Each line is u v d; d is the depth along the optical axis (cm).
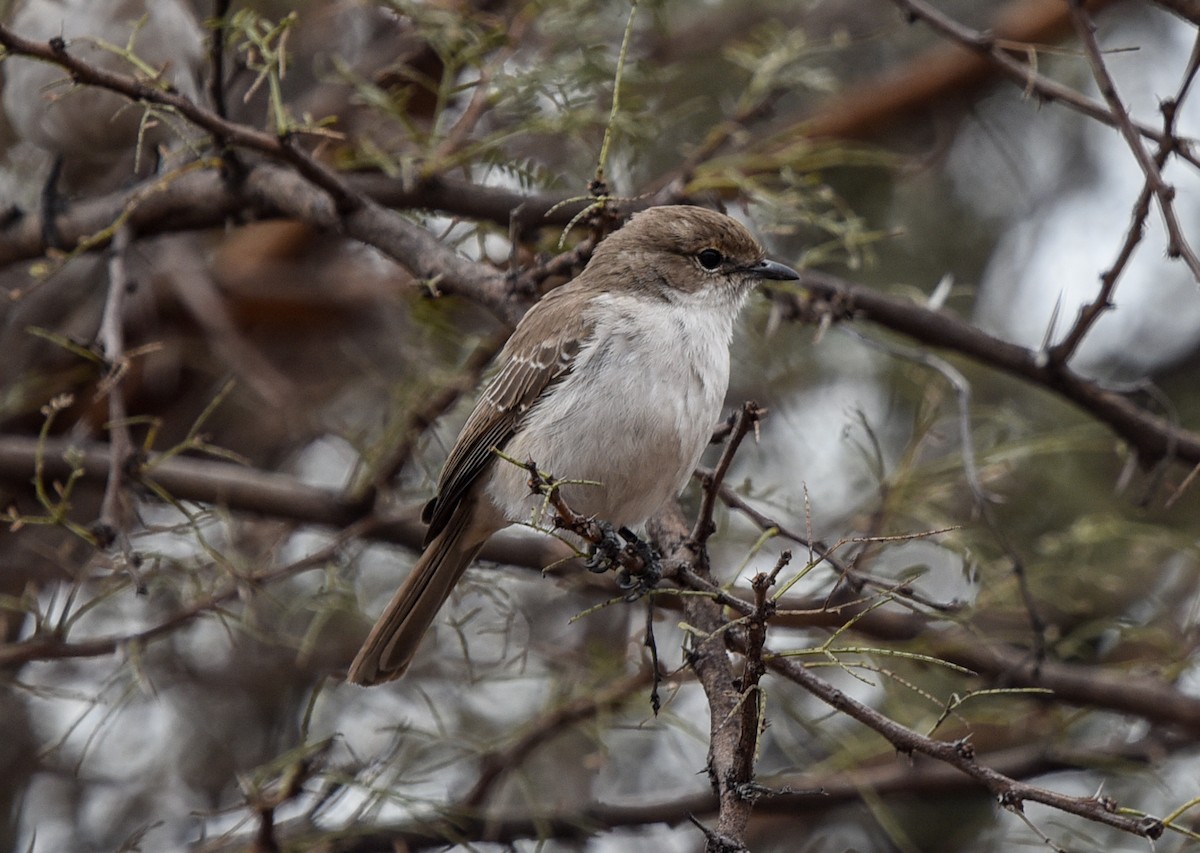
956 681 1238
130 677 1159
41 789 1312
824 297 1161
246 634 1330
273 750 1344
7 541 1319
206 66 1157
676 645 1274
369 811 1041
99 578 1146
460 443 963
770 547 1273
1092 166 1512
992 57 1052
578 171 1234
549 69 1113
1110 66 1485
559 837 1136
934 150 1409
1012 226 1504
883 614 1160
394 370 1481
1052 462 1401
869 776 1213
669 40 1457
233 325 1423
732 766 653
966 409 1109
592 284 975
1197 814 1177
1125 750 1195
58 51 857
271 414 1434
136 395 1430
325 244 1497
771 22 1359
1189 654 1180
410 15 1120
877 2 1581
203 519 1185
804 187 1230
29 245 1166
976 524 1338
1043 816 1230
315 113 1340
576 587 1173
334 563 1128
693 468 934
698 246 966
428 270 987
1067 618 1361
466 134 1149
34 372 1384
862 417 1173
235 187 1091
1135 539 1244
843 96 1495
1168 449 1165
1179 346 1518
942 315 1183
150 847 1288
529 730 1137
